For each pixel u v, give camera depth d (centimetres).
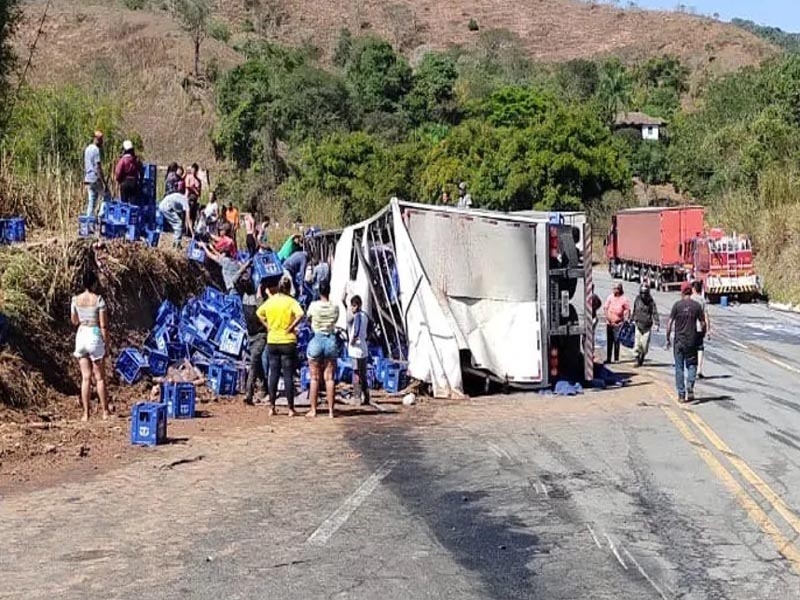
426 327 1934
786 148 5819
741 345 2844
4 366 1558
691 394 1861
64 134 2964
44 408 1584
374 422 1606
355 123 8538
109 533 942
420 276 1952
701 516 1007
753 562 854
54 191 2306
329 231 2952
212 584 790
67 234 2011
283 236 3594
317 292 2330
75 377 1723
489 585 789
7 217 2170
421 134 8650
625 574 820
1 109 2752
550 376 1986
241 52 10369
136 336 1958
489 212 2059
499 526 970
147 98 8350
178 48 9594
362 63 9356
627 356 2653
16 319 1652
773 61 9325
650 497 1090
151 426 1371
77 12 10238
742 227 5075
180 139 7744
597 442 1427
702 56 18862
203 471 1220
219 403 1773
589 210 7012
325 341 1648
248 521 986
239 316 2069
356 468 1243
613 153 7081
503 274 1989
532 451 1362
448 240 1991
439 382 1914
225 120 7400
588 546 902
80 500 1073
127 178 2197
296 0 19375
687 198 7612
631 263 5428
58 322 1769
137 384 1822
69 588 782
